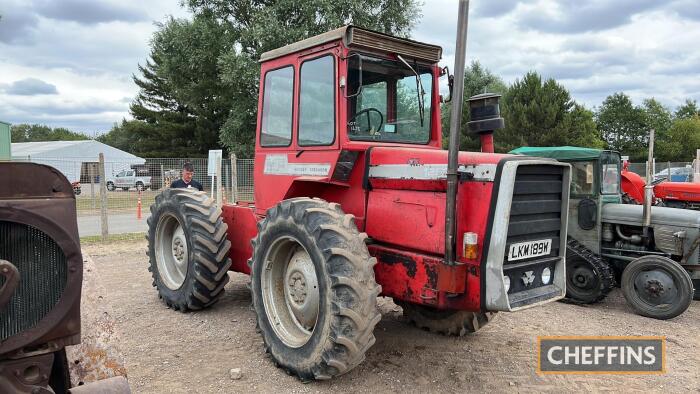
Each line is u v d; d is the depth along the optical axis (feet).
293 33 60.03
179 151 131.75
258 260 13.82
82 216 52.75
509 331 16.96
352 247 11.54
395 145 14.42
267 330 13.47
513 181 10.80
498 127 13.57
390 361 13.91
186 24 75.10
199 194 18.40
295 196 15.19
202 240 17.13
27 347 6.49
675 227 21.31
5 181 6.40
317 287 12.58
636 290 20.36
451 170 10.98
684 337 17.44
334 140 13.58
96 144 120.88
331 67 13.71
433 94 15.44
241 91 66.39
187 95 88.53
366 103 13.99
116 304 19.19
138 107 142.72
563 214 12.39
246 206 19.17
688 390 12.94
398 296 12.66
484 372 13.47
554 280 12.42
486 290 10.98
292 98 15.31
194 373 12.96
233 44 71.00
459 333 15.49
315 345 11.89
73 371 7.80
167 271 19.22
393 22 64.80
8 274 6.05
